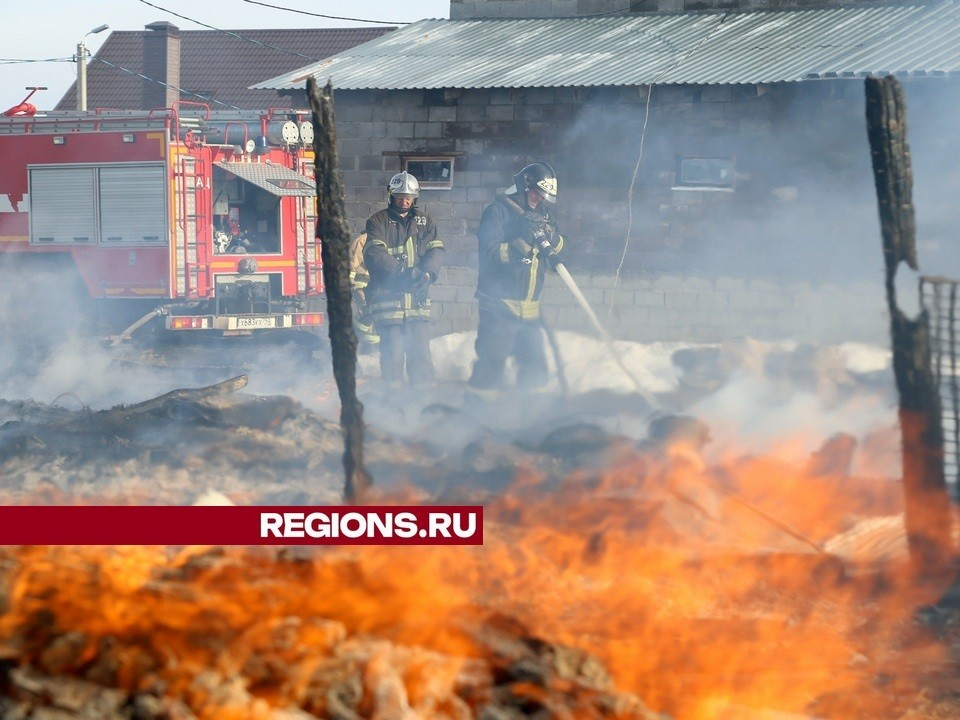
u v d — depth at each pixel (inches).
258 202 1027.3
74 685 162.1
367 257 546.3
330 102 309.7
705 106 926.4
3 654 168.1
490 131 1007.6
